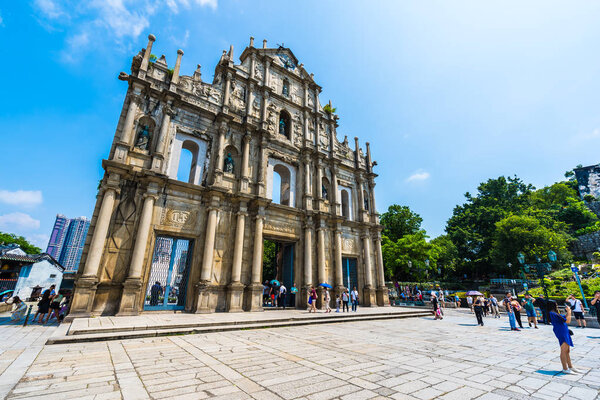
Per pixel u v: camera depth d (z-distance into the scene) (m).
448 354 10.12
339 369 7.91
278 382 6.75
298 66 32.97
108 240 17.28
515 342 12.77
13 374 7.02
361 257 30.94
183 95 22.77
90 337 11.19
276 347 10.75
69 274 45.06
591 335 15.62
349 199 32.78
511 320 17.08
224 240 21.70
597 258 48.47
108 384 6.43
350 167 33.12
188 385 6.45
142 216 18.12
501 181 71.06
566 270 44.78
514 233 48.19
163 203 19.78
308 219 26.81
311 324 17.53
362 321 19.69
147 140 20.33
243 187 23.45
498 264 51.72
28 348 9.86
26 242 68.31
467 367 8.41
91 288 15.77
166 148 20.84
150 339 11.86
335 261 27.81
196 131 22.77
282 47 31.61
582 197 77.75
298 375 7.31
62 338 10.76
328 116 33.72
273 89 29.58
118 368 7.73
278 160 27.55
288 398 5.77
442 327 17.62
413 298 39.47
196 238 20.66
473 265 61.03
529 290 39.62
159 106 21.33
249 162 25.08
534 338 13.94
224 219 22.11
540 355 10.21
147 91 20.75
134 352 9.60
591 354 10.63
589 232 57.31
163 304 18.86
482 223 64.75
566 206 70.50
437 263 56.91
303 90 32.41
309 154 29.55
